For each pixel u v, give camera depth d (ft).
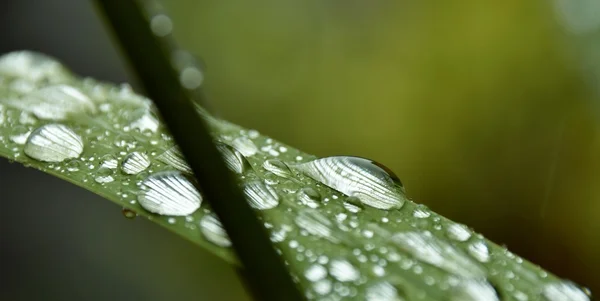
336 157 0.42
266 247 0.37
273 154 0.42
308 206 0.40
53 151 0.41
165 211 0.39
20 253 0.80
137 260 0.80
